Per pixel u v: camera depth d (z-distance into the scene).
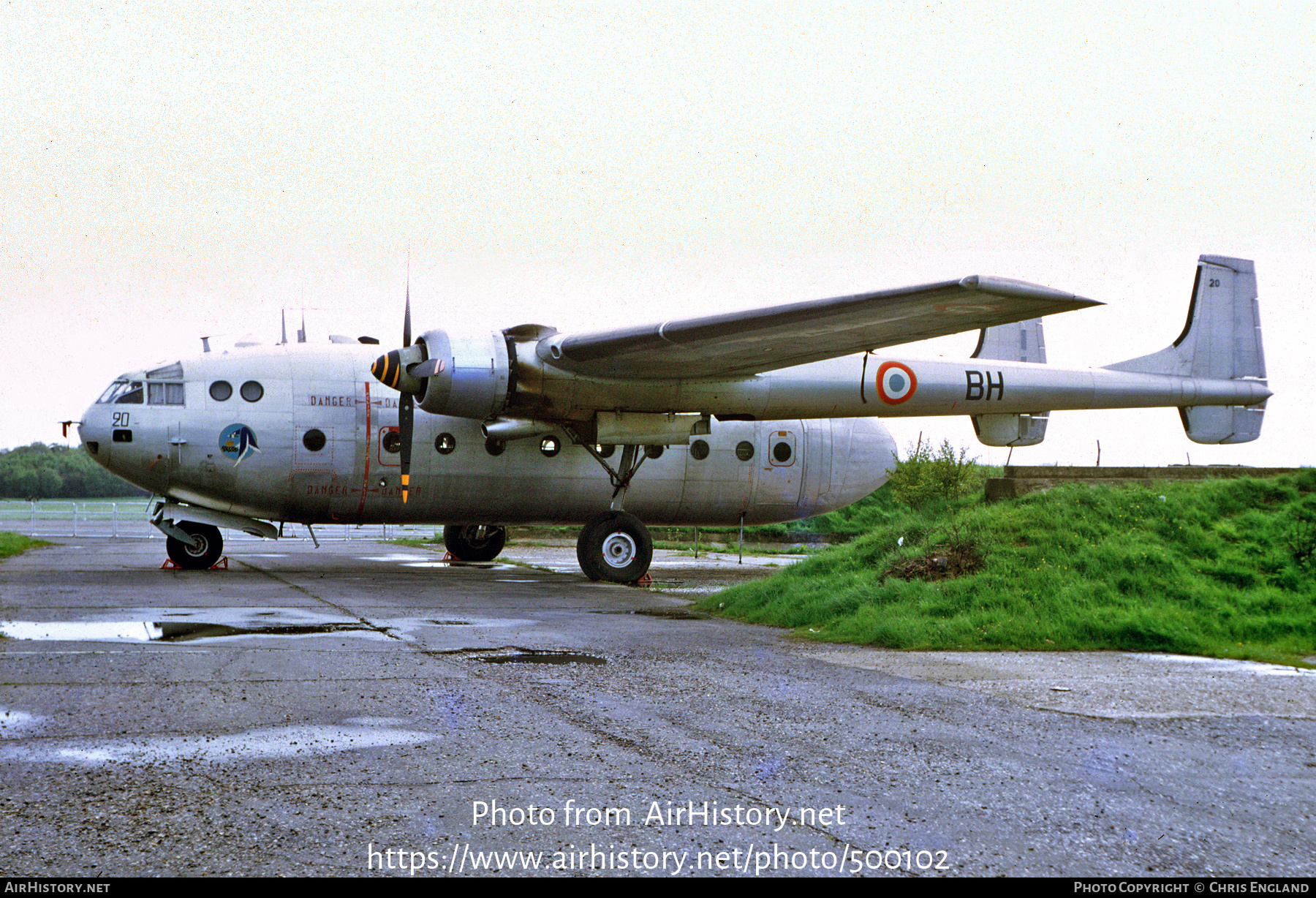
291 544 30.02
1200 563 11.43
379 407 17.02
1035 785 4.88
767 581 12.97
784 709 6.62
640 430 16.58
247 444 16.38
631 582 17.22
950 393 18.38
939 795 4.71
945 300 10.88
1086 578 10.98
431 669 7.85
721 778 4.94
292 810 4.30
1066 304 10.32
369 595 13.87
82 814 4.17
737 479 19.59
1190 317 20.94
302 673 7.52
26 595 12.87
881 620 10.30
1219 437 21.44
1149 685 7.58
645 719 6.25
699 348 14.28
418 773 4.91
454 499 17.58
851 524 34.50
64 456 113.38
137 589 13.81
